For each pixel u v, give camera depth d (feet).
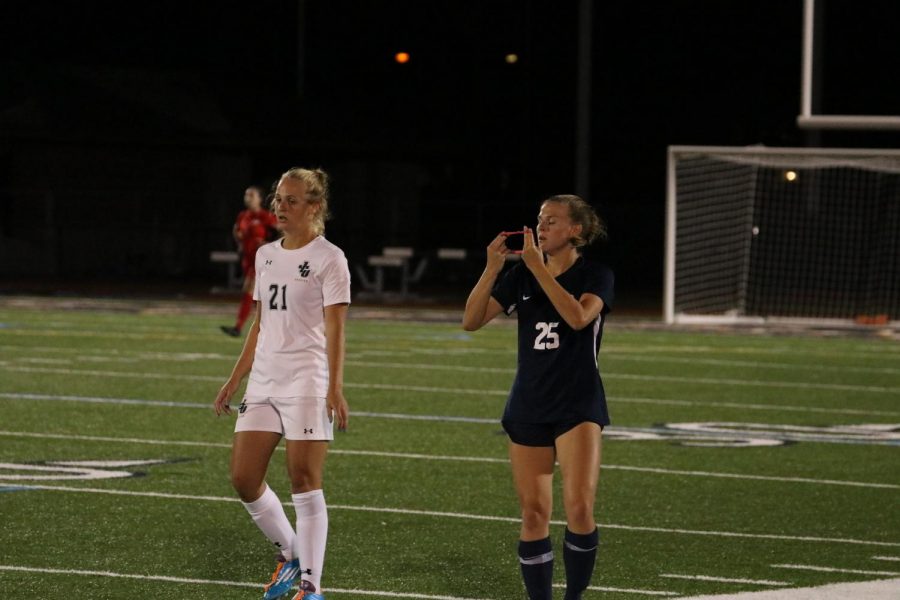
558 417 74.54
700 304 389.60
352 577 86.43
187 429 146.92
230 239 479.82
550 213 77.05
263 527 80.33
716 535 100.12
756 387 193.98
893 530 102.68
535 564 74.90
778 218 450.71
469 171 611.47
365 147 488.44
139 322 288.71
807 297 415.03
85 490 112.57
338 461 129.39
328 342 78.23
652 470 127.24
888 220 447.01
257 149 484.74
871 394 188.14
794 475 125.59
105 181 482.69
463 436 145.59
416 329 285.23
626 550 94.99
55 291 386.32
